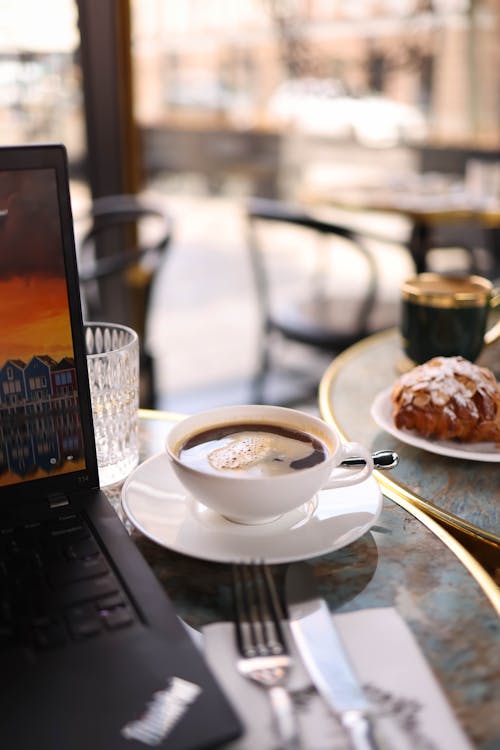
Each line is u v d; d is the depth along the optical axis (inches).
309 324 83.8
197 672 16.3
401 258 165.0
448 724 15.7
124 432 27.3
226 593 20.6
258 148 142.6
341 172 153.7
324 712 15.8
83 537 21.2
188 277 159.9
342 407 34.7
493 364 41.3
